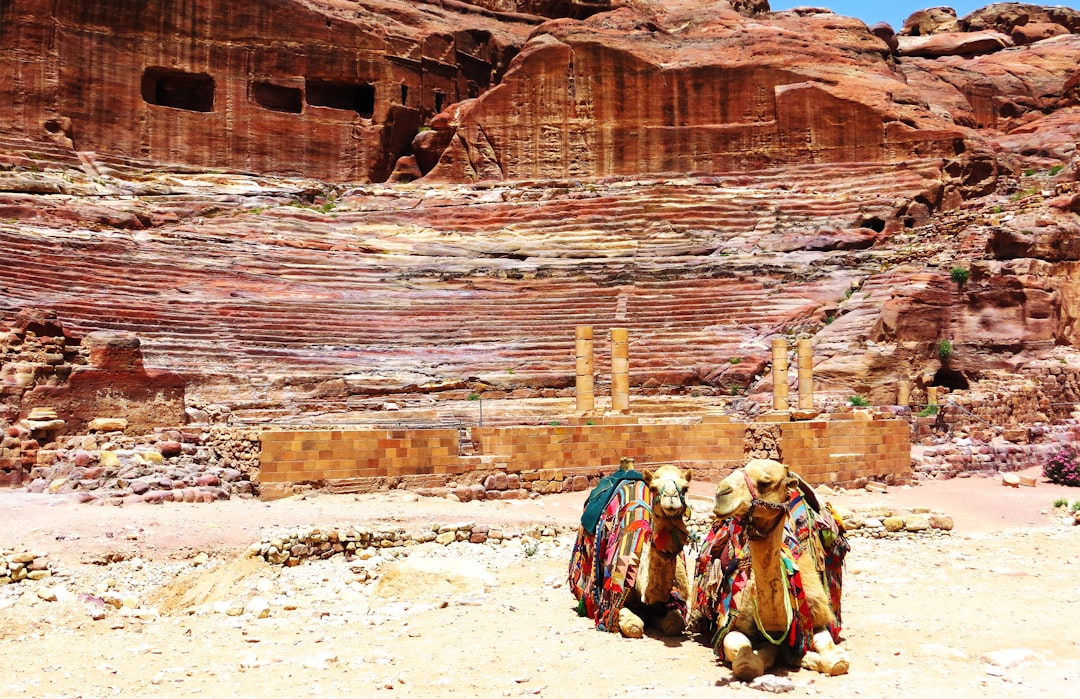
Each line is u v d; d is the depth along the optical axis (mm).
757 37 61219
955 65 73062
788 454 22031
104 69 53875
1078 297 37531
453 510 17672
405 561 12570
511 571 13352
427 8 68938
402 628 10266
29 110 51656
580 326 26125
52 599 11141
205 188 51812
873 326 33656
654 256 45688
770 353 33750
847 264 41188
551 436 20828
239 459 18391
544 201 52688
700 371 33156
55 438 18906
